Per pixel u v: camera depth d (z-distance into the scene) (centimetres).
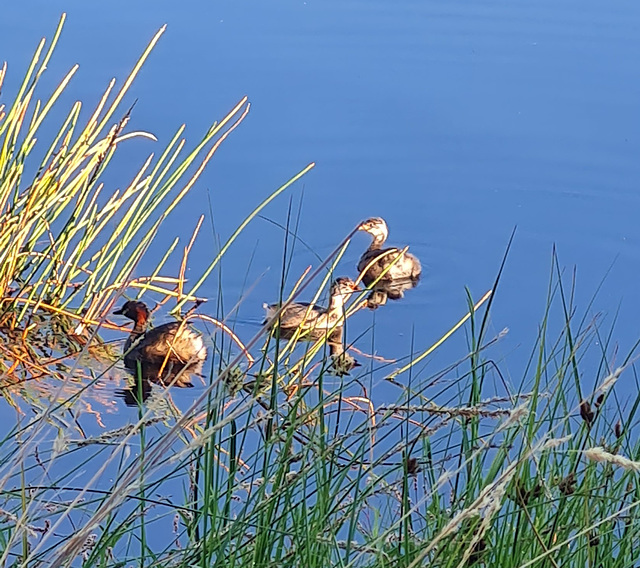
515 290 2253
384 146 2845
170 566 816
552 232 2528
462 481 1000
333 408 1471
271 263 2319
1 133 1906
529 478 835
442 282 2305
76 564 970
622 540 825
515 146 2883
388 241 2445
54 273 2014
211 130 2002
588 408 803
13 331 1928
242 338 1986
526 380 1659
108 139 1906
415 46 3338
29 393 1675
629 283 2270
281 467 864
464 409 800
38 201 1919
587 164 2803
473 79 3197
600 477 898
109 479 1316
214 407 891
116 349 1908
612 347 1872
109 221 2295
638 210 2625
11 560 877
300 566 786
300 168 2694
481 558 747
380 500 1062
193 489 961
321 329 2030
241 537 812
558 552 784
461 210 2622
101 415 1609
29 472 1252
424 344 1983
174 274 2241
